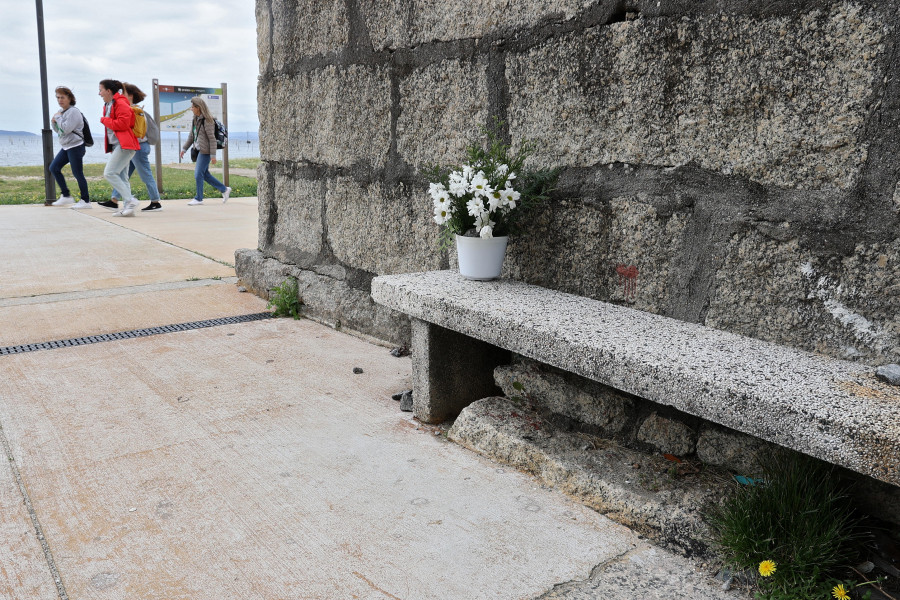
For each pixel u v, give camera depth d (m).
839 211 1.91
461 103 3.08
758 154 2.06
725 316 2.21
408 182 3.47
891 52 1.75
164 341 3.82
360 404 2.95
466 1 2.96
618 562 1.85
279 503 2.14
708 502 1.96
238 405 2.92
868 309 1.88
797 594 1.64
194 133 10.68
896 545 1.80
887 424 1.45
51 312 4.38
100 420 2.75
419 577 1.78
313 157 4.19
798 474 1.85
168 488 2.22
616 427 2.39
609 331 2.14
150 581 1.75
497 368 2.79
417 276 2.96
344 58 3.77
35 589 1.72
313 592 1.71
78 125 10.03
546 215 2.75
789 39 1.95
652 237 2.39
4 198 12.43
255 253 5.00
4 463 2.38
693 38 2.17
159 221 8.76
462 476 2.32
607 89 2.46
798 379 1.72
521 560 1.85
